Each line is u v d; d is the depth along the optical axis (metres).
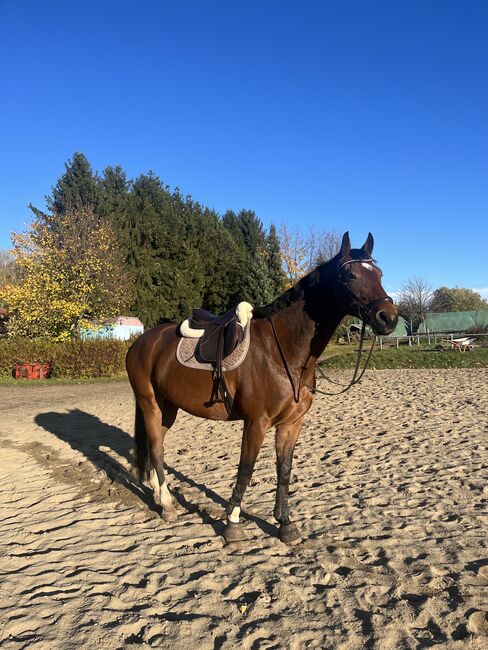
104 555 3.80
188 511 4.75
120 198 41.22
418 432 7.68
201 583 3.35
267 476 5.74
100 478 5.87
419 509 4.60
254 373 3.88
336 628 2.83
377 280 3.54
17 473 6.14
